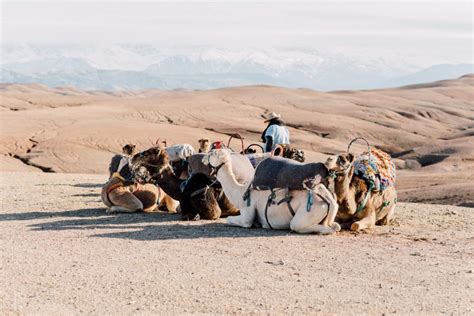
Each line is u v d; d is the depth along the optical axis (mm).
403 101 195000
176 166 17234
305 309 8602
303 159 16703
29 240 12914
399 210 19062
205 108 144500
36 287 9484
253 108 152250
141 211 16875
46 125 94375
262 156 16453
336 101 177625
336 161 13398
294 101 173000
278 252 11883
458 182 54031
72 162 66250
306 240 12945
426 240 13367
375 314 8453
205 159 14766
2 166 62094
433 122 165625
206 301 8891
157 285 9617
